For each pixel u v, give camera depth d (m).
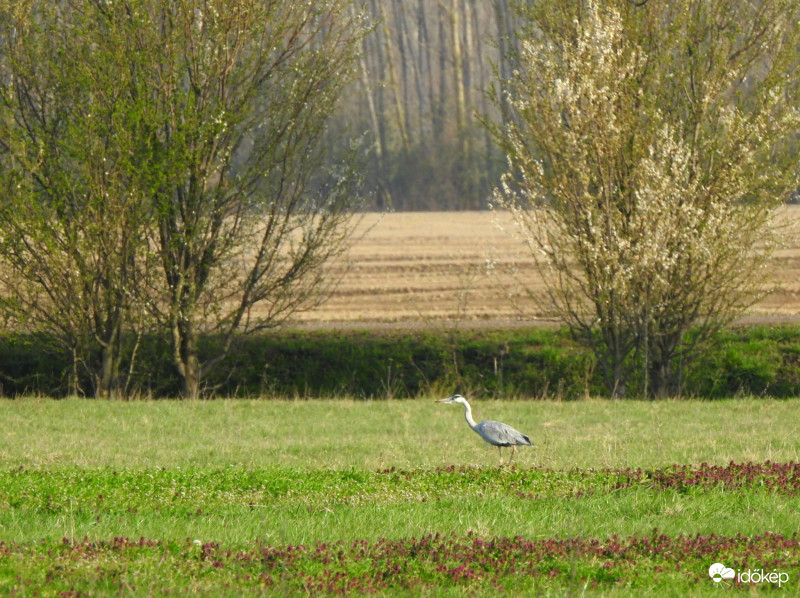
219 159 24.84
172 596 8.41
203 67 24.44
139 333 25.31
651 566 9.64
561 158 23.81
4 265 24.48
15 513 11.66
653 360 25.64
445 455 16.30
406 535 10.84
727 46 24.11
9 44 23.95
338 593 8.71
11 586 8.36
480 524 11.09
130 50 23.52
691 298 24.55
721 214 23.42
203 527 11.16
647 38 24.55
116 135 23.06
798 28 24.11
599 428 19.00
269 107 25.45
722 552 10.02
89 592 8.38
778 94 23.88
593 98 23.05
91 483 13.23
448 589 8.88
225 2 24.31
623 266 23.88
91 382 25.86
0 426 19.52
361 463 15.62
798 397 23.98
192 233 24.42
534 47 24.38
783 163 24.44
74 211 23.81
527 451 16.47
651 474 13.77
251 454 16.58
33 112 24.45
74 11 24.03
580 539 10.36
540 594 8.75
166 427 19.69
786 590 8.98
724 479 13.27
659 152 23.33
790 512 11.87
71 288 23.91
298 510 12.22
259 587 8.77
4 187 23.36
